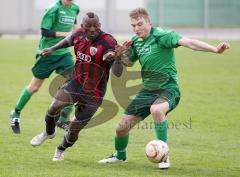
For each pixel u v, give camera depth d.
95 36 18.30
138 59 18.70
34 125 25.02
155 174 17.42
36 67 23.89
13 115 23.52
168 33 17.77
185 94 34.44
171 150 21.02
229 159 19.75
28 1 80.31
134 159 19.53
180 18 81.75
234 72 45.09
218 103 31.48
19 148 20.69
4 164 18.36
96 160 19.27
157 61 18.08
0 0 80.31
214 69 47.03
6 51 58.50
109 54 18.09
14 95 32.84
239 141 22.70
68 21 24.09
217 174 17.67
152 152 17.66
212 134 23.94
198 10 82.25
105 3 81.25
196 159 19.64
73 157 19.59
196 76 42.66
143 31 17.91
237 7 84.19
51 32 23.48
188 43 17.36
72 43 18.89
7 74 42.00
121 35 79.56
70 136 18.66
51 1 80.94
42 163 18.61
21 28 77.88
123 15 82.06
